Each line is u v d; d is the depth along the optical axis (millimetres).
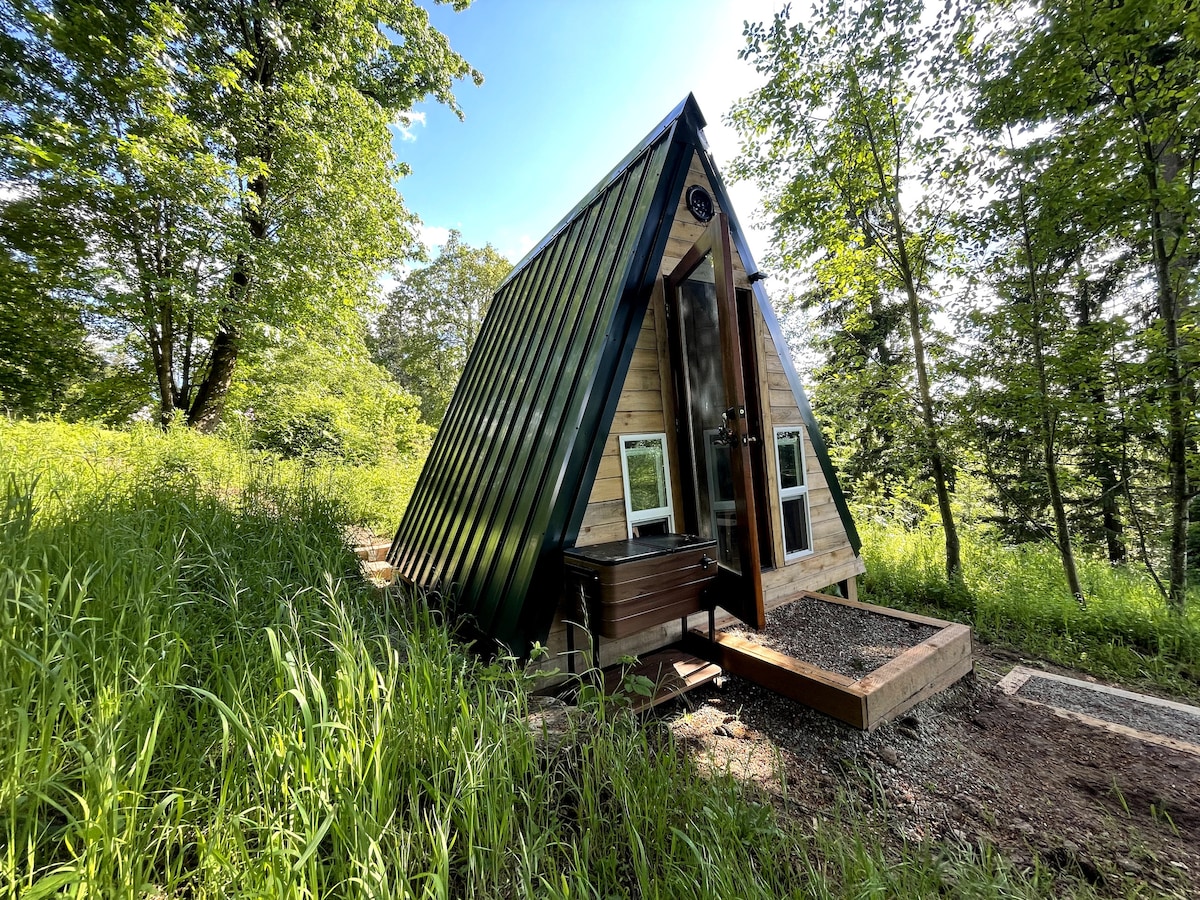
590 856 1465
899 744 2389
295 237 8328
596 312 3100
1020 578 4680
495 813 1370
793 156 5531
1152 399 3959
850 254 5613
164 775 1327
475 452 4129
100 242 7625
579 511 2631
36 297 7543
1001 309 4543
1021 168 4246
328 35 8680
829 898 1349
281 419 10234
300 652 1618
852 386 5648
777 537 3824
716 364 3531
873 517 7727
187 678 1652
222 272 8055
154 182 6512
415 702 1581
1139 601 3988
